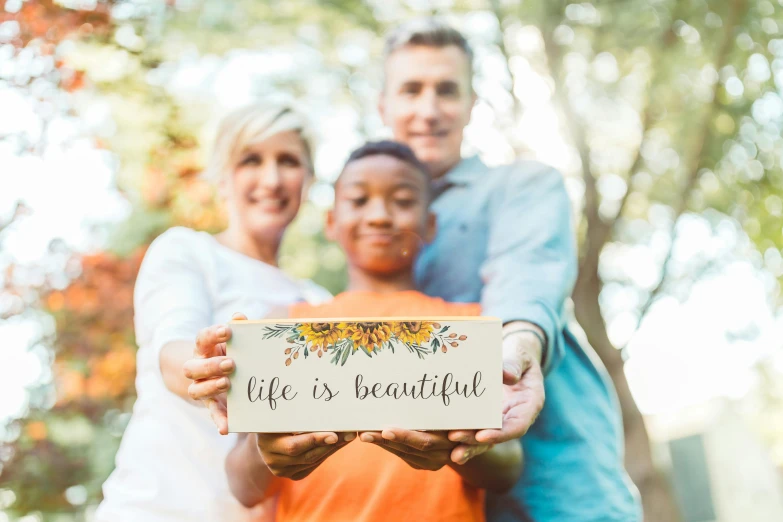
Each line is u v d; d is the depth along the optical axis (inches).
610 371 197.2
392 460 72.7
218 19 164.2
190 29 164.2
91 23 128.4
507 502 85.4
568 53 191.9
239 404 53.9
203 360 53.8
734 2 183.8
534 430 86.7
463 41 104.0
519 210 92.1
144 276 92.8
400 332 54.5
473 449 55.9
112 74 143.5
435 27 103.2
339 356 54.2
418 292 88.7
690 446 334.6
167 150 158.1
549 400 86.8
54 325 177.2
